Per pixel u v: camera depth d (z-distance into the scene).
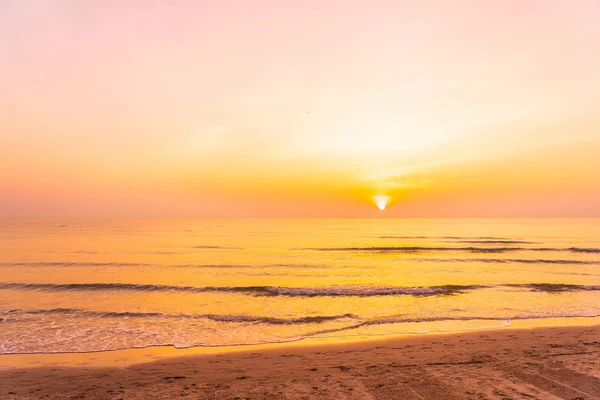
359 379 7.05
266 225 136.25
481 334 10.54
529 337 10.13
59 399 6.33
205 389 6.70
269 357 8.77
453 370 7.45
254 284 19.75
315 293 16.95
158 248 41.84
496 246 45.28
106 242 50.22
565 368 7.42
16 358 8.83
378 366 7.88
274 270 25.36
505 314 13.02
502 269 25.48
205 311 13.66
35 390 6.79
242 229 99.25
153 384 7.02
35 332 10.96
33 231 79.56
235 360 8.57
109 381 7.24
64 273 23.56
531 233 78.88
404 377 7.09
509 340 9.86
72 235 65.81
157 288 18.25
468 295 16.33
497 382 6.68
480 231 89.56
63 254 34.84
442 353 8.78
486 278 21.47
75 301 15.40
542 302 14.88
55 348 9.55
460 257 33.12
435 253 37.06
